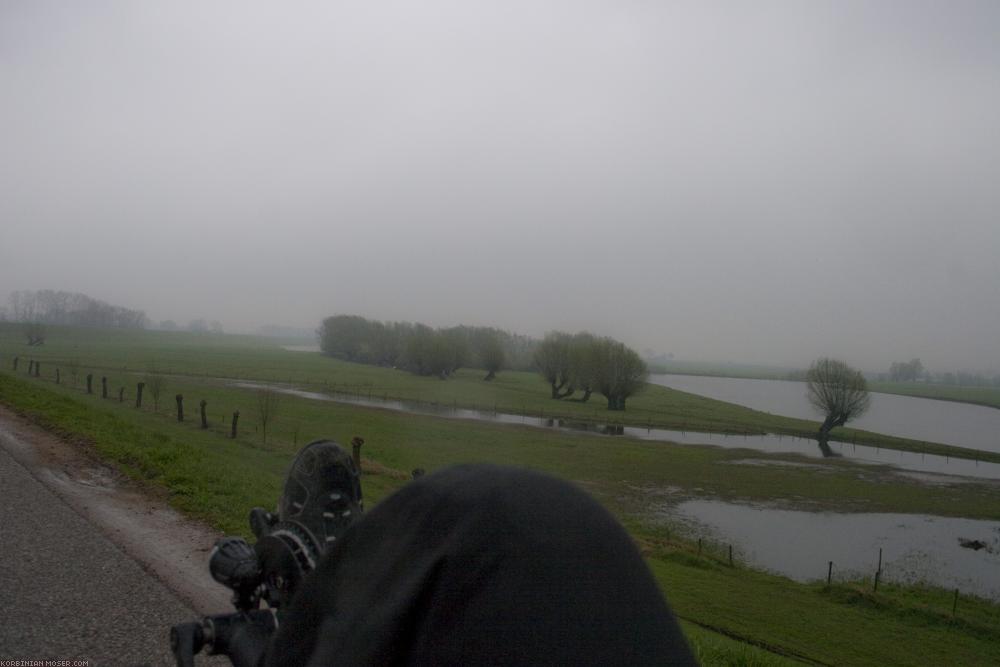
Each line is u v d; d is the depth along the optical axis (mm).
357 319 143625
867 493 39906
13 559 6184
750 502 34594
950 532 31000
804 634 13133
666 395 115375
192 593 5559
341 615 1322
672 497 34000
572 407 82312
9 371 49250
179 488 9805
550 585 1168
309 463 2512
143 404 40875
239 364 105062
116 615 5039
